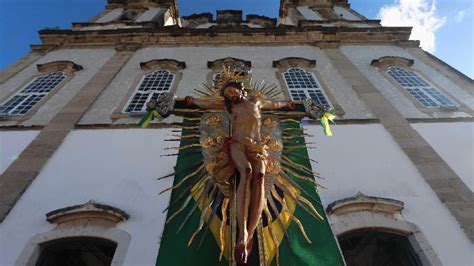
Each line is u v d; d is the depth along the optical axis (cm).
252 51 1498
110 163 826
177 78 1252
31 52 1489
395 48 1519
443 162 821
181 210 510
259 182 435
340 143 884
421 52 1480
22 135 916
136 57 1434
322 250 477
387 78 1234
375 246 739
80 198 739
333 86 1189
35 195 744
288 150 579
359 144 883
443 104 1073
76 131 931
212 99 564
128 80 1238
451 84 1199
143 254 632
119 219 690
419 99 1110
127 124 952
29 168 800
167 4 2342
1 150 865
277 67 1334
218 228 477
